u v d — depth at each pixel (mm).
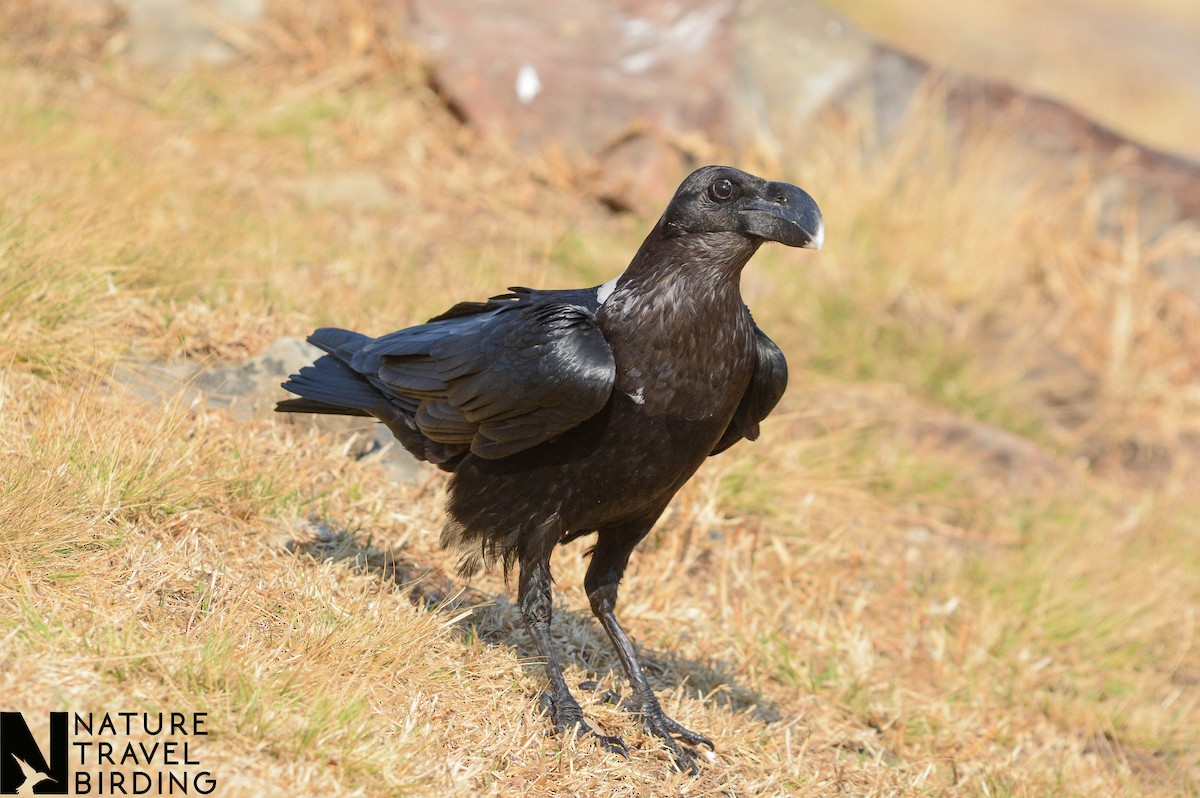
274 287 10875
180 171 13273
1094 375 16156
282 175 14883
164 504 7891
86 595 6875
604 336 7109
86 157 12180
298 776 5918
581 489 7281
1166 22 40625
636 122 16719
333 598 7660
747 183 6949
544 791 6746
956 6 34500
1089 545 12211
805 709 8859
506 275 12930
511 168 16469
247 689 6316
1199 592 12203
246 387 9586
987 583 11133
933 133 17797
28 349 8930
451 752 6699
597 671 8352
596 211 16422
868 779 8086
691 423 7152
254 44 16953
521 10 17938
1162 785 9445
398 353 7520
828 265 15812
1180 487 14695
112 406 8602
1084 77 31703
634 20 18125
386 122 16281
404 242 13875
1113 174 18266
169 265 10516
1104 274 17391
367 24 17328
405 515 9156
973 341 15812
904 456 12812
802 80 17875
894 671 9875
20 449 7785
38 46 16078
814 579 10430
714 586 10008
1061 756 9234
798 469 11602
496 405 7102
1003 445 13773
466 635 7957
